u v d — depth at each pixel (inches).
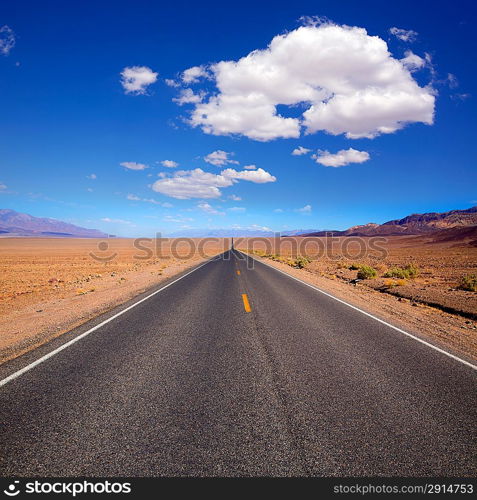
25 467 96.7
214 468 96.3
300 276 708.7
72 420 121.1
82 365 177.9
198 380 159.2
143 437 110.7
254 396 142.6
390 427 119.9
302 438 111.6
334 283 612.4
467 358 201.5
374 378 165.3
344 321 291.7
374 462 100.7
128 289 485.1
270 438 111.1
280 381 159.3
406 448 107.9
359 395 145.6
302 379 162.2
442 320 320.2
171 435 111.9
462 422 124.8
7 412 127.0
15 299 445.4
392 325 282.4
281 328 261.9
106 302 376.2
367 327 272.2
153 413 126.6
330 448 106.6
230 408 131.5
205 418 123.4
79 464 97.8
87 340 224.7
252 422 121.0
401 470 98.0
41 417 123.2
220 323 275.3
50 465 97.4
